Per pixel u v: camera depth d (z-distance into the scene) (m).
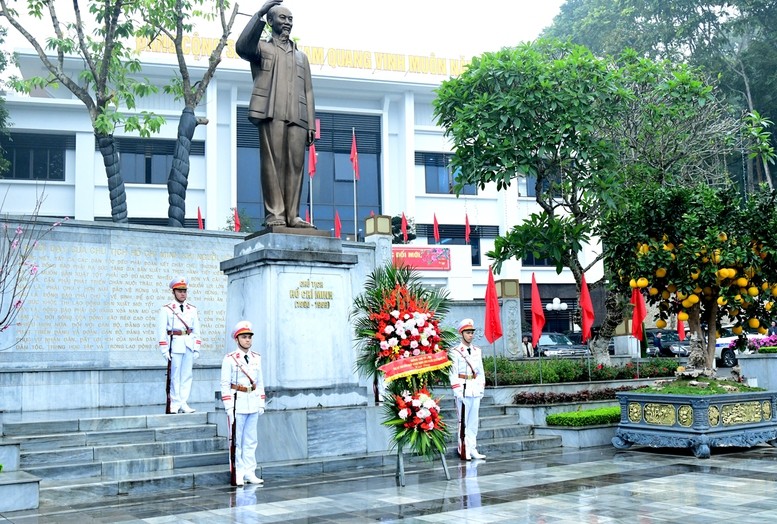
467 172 17.39
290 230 11.30
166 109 36.91
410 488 8.77
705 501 7.64
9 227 12.96
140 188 36.66
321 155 40.78
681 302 12.40
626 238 12.34
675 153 18.80
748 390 11.84
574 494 8.19
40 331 13.16
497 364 17.28
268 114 11.48
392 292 9.77
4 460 8.63
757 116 18.84
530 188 43.28
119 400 13.57
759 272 11.72
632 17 42.75
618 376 17.66
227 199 37.72
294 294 10.88
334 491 8.63
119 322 14.00
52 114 35.22
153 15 17.75
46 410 12.68
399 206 41.00
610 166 17.38
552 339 29.83
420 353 9.36
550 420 13.48
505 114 16.50
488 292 16.88
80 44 17.19
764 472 9.59
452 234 41.94
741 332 12.91
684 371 12.27
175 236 14.83
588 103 16.69
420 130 41.78
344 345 11.20
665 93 17.56
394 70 40.50
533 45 18.97
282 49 11.79
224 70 36.53
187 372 11.52
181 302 11.59
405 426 9.14
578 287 18.84
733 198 12.15
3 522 7.13
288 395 10.54
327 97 40.50
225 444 10.43
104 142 17.31
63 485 8.51
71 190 35.78
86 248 13.80
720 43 39.47
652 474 9.59
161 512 7.54
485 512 7.24
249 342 9.47
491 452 12.06
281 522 6.93
